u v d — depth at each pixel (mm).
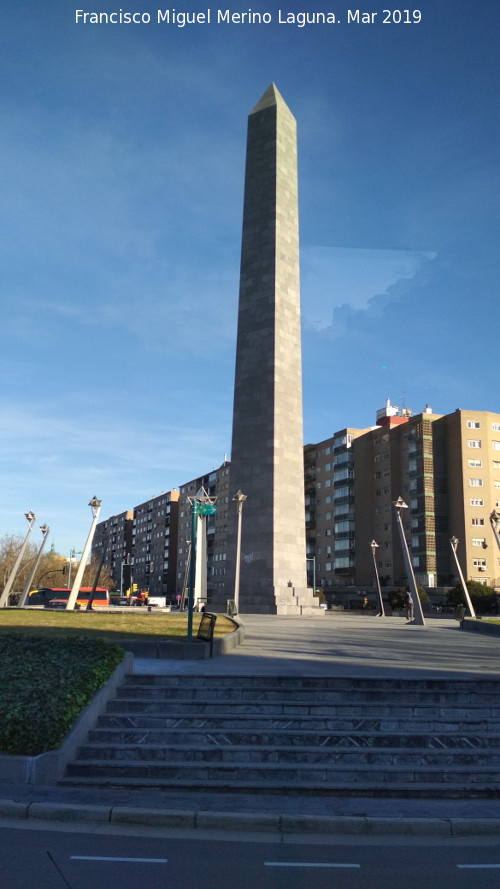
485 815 8555
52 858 6887
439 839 7961
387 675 13008
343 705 11539
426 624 39812
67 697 10375
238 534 38438
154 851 7227
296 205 47906
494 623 30719
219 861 6977
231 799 8969
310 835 7980
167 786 9414
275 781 9688
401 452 85500
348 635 26172
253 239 46062
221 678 12508
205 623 17203
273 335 44000
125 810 8305
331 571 95812
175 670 13430
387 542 86000
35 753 9719
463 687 12484
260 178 46812
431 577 78000
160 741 10602
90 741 10578
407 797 9383
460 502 78438
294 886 6320
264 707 11484
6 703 10102
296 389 44875
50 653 11680
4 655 11492
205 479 127938
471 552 77312
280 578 41719
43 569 97500
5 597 43562
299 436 44531
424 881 6566
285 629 28281
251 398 44000
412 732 10852
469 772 9891
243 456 43656
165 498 149625
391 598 71500
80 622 21797
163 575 145625
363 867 6926
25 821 8227
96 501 33625
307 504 104000
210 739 10609
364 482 91250
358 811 8562
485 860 7242
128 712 11422
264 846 7531
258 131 47781
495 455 80250
